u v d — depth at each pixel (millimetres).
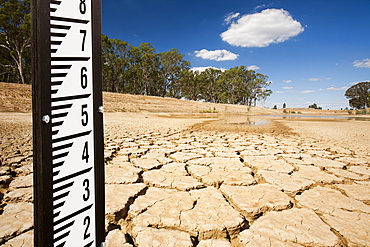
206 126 9477
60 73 528
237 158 3654
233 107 39250
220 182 2531
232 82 52375
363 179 2701
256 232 1535
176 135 6453
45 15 491
